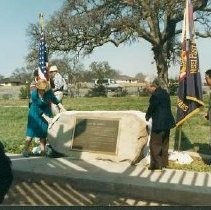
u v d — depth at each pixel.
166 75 43.31
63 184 9.13
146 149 10.61
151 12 40.25
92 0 41.78
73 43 42.16
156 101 9.52
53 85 14.98
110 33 41.84
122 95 58.81
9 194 8.49
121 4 41.00
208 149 12.54
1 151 4.42
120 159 10.45
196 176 9.13
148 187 8.30
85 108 30.77
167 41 45.88
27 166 9.94
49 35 41.56
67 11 41.84
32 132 11.15
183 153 10.97
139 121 10.47
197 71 11.21
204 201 7.85
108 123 10.77
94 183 8.80
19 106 34.97
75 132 11.09
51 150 11.12
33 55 42.00
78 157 10.88
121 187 8.54
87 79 89.00
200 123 18.97
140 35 41.59
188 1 11.44
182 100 11.27
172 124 9.74
